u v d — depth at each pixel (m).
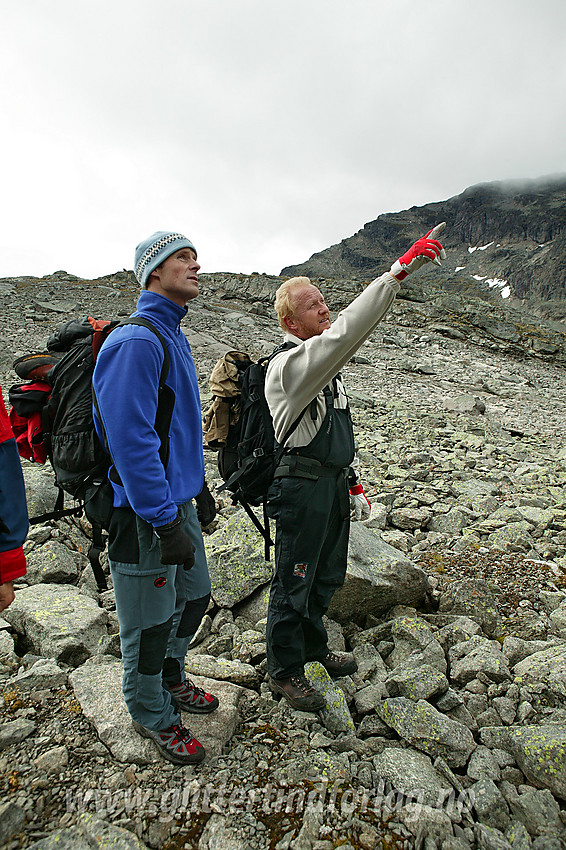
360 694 3.10
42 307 25.31
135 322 2.18
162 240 2.31
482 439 10.86
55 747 2.47
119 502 2.20
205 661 3.24
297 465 2.69
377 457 8.75
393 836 2.20
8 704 2.73
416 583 4.12
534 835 2.31
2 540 1.95
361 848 2.14
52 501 5.07
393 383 18.08
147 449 2.07
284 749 2.62
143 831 2.14
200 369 16.00
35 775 2.32
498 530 5.62
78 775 2.35
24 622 3.39
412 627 3.67
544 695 3.09
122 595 2.26
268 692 3.06
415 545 5.34
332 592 3.12
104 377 2.08
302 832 2.17
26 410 2.34
